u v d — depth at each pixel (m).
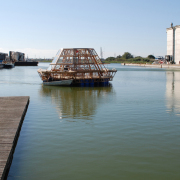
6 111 21.75
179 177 11.20
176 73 92.56
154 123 19.66
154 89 43.34
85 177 11.23
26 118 21.48
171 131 17.56
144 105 27.44
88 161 12.77
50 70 51.00
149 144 15.06
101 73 52.50
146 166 12.23
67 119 21.06
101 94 36.94
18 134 16.98
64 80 47.38
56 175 11.41
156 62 196.25
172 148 14.45
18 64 194.12
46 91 40.47
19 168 12.05
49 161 12.78
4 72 98.81
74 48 51.97
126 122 19.97
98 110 24.75
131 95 35.75
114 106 26.91
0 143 13.40
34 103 29.06
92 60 52.91
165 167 12.12
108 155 13.48
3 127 16.58
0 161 11.08
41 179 11.09
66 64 49.97
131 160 12.87
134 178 11.12
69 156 13.37
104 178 11.13
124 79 66.12
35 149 14.31
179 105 27.34
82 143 15.23
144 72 101.00
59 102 29.70
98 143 15.23
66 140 15.77
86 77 50.03
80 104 28.25
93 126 18.86
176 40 136.25
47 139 15.98
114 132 17.36
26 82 56.12
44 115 22.59
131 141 15.57
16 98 29.28
